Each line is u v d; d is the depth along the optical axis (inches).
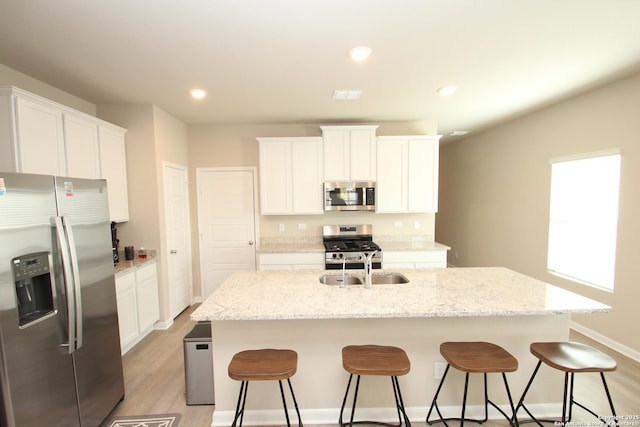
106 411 76.6
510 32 74.4
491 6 63.9
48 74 96.3
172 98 120.1
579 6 64.1
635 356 101.3
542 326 76.3
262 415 76.2
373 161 153.7
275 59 87.6
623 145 104.7
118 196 123.1
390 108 137.5
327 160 153.6
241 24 69.6
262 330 75.2
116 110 127.4
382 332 75.9
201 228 167.5
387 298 72.4
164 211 135.7
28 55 83.7
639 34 75.4
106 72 95.3
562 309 64.9
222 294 76.2
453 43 79.4
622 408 79.0
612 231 112.0
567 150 127.9
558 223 136.4
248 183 166.7
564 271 133.6
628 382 89.4
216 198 166.9
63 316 63.2
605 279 114.7
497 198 178.2
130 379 95.7
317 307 66.9
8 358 52.9
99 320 74.7
